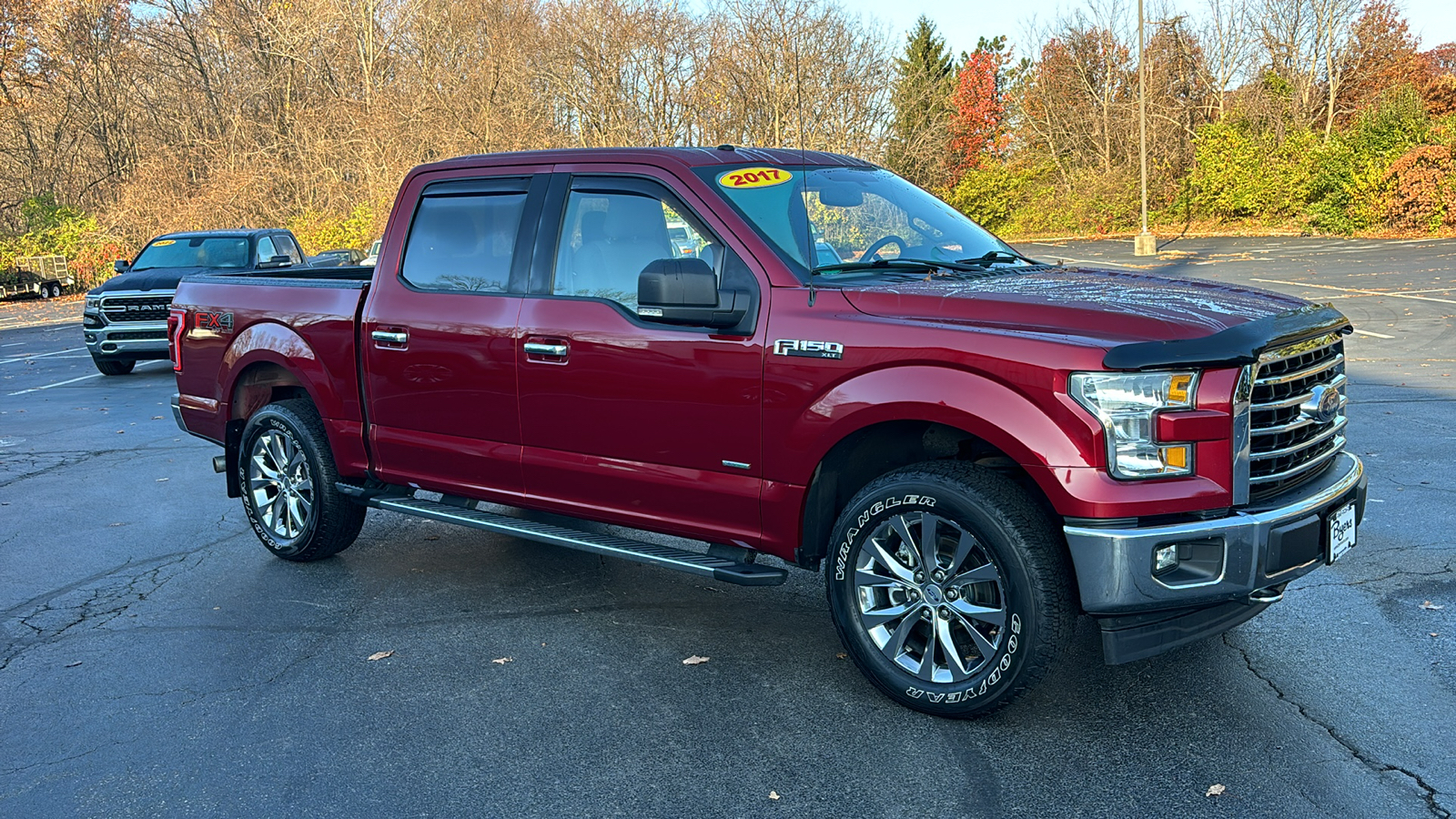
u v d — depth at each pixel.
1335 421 3.80
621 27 34.25
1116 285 3.88
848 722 3.71
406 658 4.39
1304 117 44.53
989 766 3.36
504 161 4.84
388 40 40.81
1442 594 4.62
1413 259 24.36
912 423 3.79
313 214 36.00
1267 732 3.51
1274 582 3.36
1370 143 35.56
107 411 11.35
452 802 3.25
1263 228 41.12
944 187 38.25
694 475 4.15
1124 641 3.36
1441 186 32.19
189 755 3.59
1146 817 3.04
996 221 50.53
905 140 36.19
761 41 31.53
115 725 3.84
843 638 3.88
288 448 5.69
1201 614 3.46
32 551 6.12
